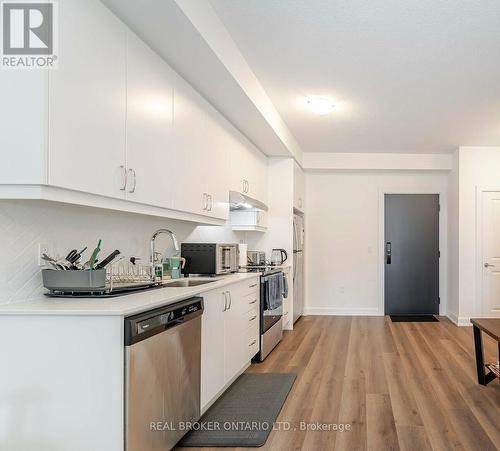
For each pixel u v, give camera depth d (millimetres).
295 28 2705
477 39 2822
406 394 3180
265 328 4176
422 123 4820
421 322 6121
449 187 6559
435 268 6746
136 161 2254
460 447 2359
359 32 2748
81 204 1844
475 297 5941
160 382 1983
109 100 2008
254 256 5285
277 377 3570
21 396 1734
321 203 6926
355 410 2879
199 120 3174
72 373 1723
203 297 2650
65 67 1691
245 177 4477
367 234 6852
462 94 3867
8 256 1869
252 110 3609
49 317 1729
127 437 1722
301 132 5277
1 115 1575
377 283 6809
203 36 2332
